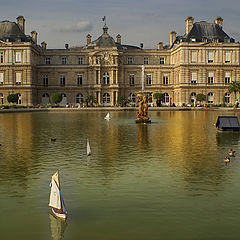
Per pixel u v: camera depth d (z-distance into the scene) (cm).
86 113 7944
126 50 12175
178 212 1390
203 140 3167
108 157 2372
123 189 1662
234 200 1514
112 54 11588
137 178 1844
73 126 4469
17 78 10975
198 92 11138
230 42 11200
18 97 10469
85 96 11800
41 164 2167
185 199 1528
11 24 11362
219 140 3167
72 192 1622
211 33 11388
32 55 11206
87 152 2442
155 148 2725
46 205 1473
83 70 11788
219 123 3888
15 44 10838
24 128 4200
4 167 2092
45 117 6344
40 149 2684
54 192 1405
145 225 1280
